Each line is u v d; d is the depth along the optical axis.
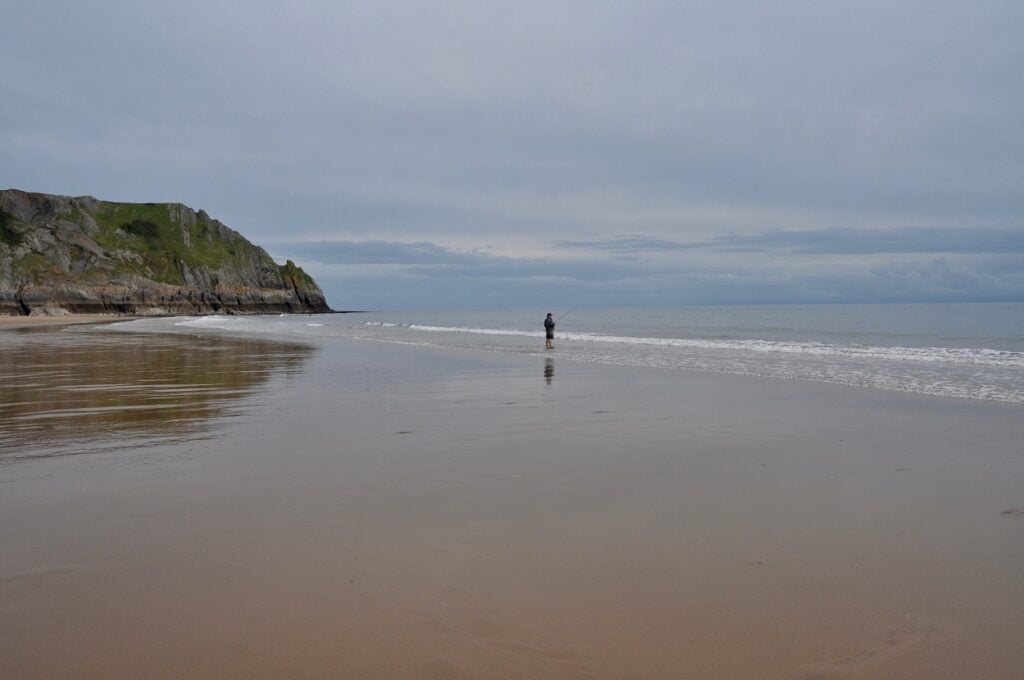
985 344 26.53
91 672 3.03
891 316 57.72
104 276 117.56
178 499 5.74
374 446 8.01
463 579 4.05
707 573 4.16
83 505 5.56
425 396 12.66
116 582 3.98
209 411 10.80
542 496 5.88
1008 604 3.71
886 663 3.12
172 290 126.44
